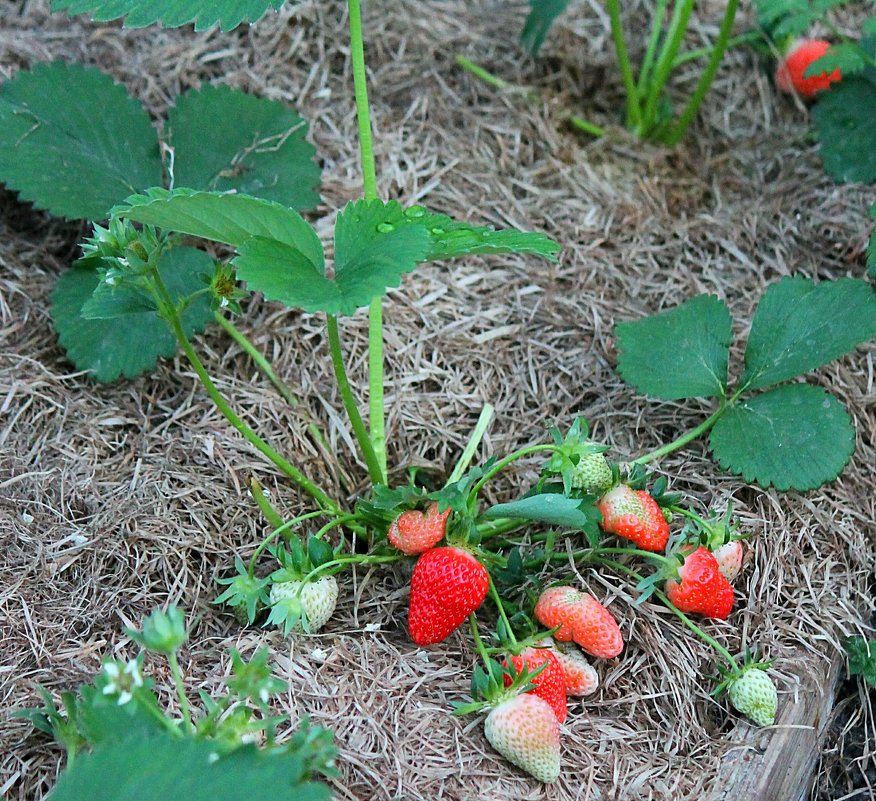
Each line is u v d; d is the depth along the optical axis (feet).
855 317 2.96
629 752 2.69
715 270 3.29
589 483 2.78
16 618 2.69
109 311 2.69
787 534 2.90
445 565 2.68
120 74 3.35
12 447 2.92
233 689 2.45
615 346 3.14
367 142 2.96
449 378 3.10
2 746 2.57
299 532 2.88
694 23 3.67
